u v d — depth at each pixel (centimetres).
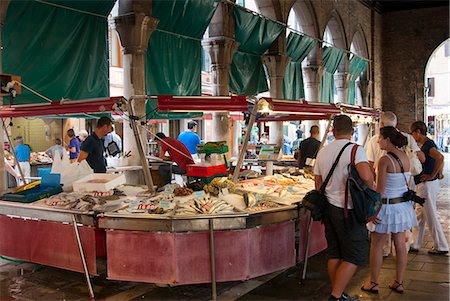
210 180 527
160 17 844
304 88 1363
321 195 424
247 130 511
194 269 432
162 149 706
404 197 458
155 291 480
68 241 469
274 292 476
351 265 410
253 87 1137
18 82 563
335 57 1551
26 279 515
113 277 446
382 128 464
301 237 504
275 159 736
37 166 1145
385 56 2030
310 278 517
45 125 1395
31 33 670
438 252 601
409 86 1992
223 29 979
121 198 489
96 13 766
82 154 582
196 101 471
